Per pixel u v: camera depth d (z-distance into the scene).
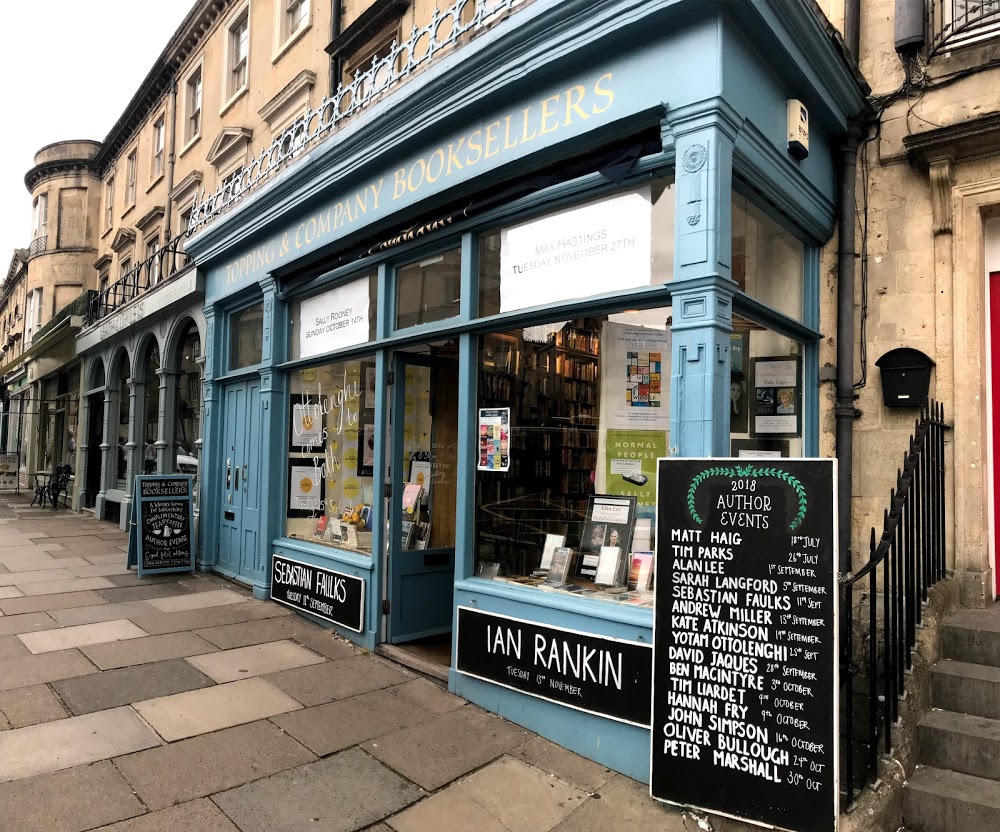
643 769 3.40
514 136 4.39
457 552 4.64
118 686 4.41
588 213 4.14
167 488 8.10
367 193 5.70
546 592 4.14
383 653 5.27
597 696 3.61
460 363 4.84
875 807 2.83
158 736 3.72
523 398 4.57
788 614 2.92
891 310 4.55
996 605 4.27
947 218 4.33
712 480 3.16
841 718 3.18
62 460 18.12
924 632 3.67
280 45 10.88
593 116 3.94
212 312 8.49
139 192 16.91
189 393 10.52
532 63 4.11
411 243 5.30
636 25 3.64
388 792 3.25
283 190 6.60
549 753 3.70
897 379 4.41
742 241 4.03
